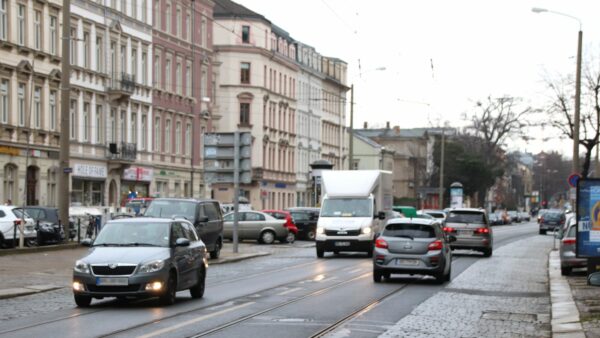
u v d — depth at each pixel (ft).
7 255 102.63
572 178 126.72
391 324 52.16
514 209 519.60
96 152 182.29
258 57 281.13
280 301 64.34
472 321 54.75
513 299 68.95
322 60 357.61
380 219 130.00
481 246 130.11
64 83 108.47
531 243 186.19
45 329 47.60
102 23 185.06
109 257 58.49
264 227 161.68
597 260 74.90
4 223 112.68
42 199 163.53
